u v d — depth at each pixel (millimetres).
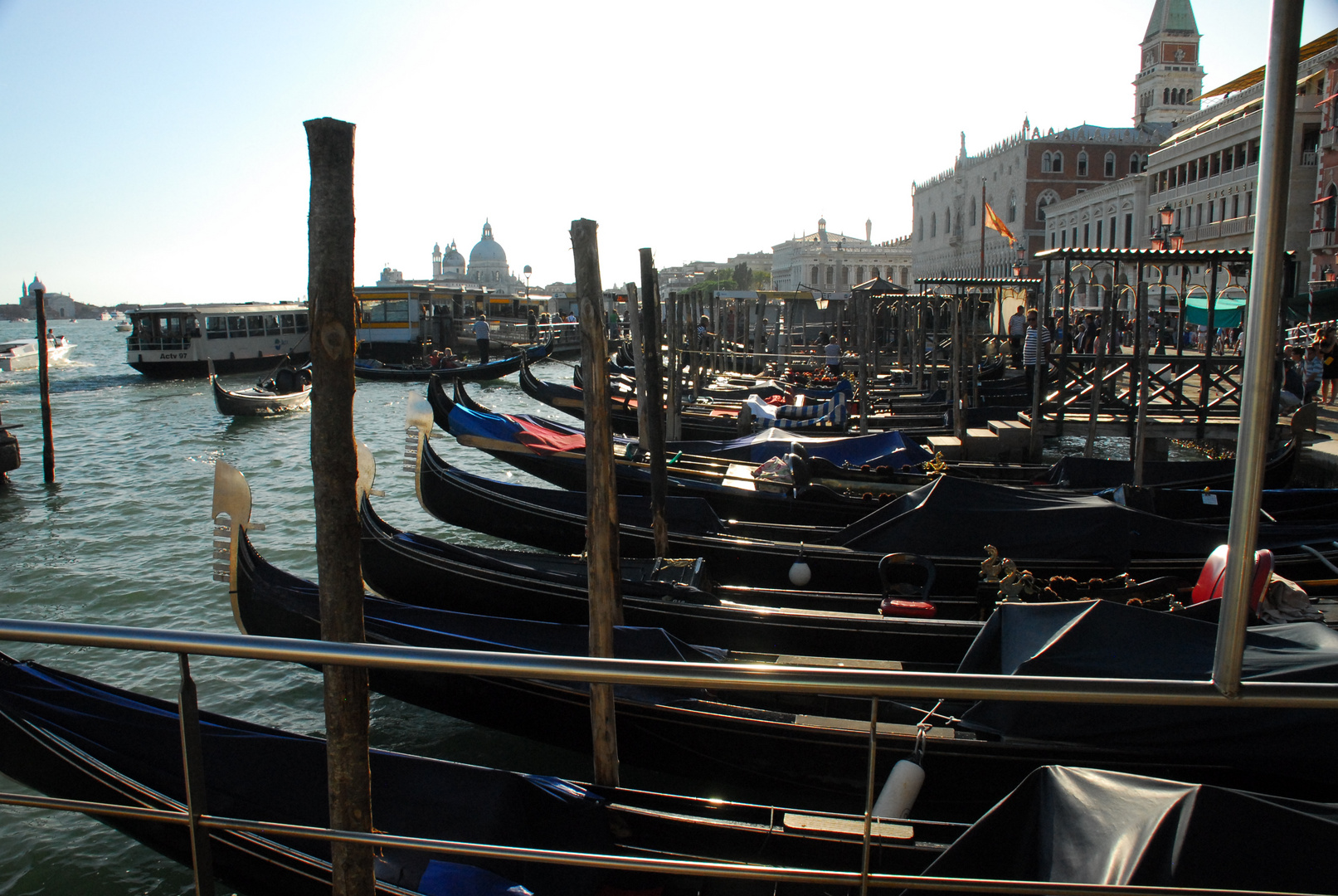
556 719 6684
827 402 17484
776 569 9086
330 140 3115
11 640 2848
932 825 4480
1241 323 22281
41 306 17766
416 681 7031
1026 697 2312
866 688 2393
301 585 7445
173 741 5160
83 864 6195
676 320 16969
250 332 43281
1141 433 11664
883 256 100250
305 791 4879
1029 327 21000
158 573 12023
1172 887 2600
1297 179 30797
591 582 5570
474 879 4336
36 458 21281
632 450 13164
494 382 40781
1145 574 8492
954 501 8758
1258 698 2186
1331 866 2986
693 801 4719
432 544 8797
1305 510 10383
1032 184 64062
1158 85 70000
